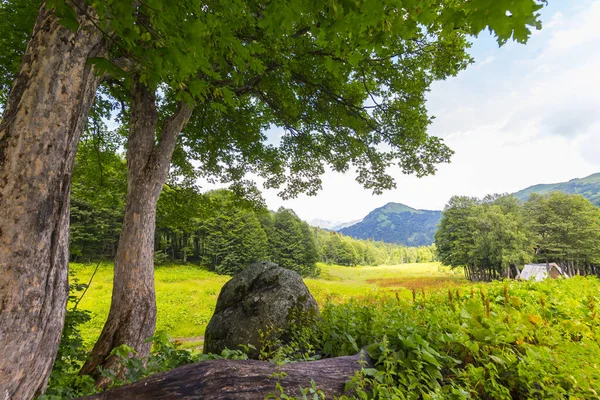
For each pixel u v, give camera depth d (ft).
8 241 5.92
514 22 3.23
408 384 7.31
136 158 16.30
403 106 24.07
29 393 6.15
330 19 4.87
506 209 168.25
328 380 7.45
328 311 16.30
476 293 16.10
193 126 27.50
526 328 9.03
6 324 5.69
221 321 16.29
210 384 6.42
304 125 31.40
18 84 6.76
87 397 6.36
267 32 4.96
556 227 152.15
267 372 7.22
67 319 12.19
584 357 7.30
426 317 11.00
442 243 160.45
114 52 12.88
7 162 6.21
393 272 217.97
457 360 8.04
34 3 15.97
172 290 75.10
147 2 5.07
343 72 21.31
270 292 16.60
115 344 12.94
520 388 7.54
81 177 29.01
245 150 31.53
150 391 6.39
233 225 166.81
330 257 337.31
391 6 4.79
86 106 7.65
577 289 16.10
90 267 100.99
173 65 6.04
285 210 229.45
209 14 6.16
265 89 24.04
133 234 14.83
